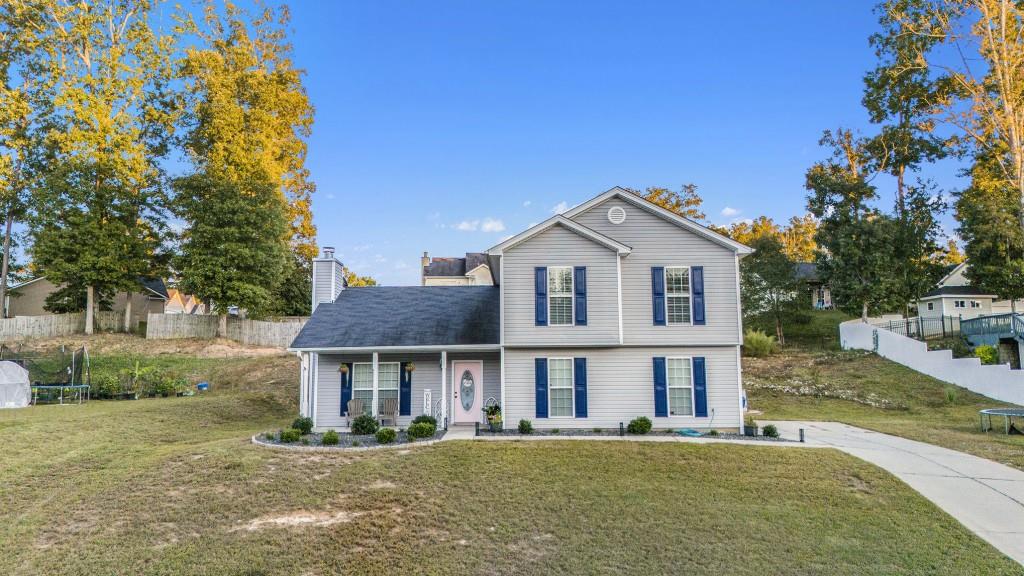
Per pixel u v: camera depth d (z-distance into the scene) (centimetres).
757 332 3653
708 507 1116
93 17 3522
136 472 1281
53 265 3406
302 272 5044
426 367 1911
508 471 1288
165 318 3709
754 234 6762
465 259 5400
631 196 1823
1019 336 2552
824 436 1722
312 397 1900
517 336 1756
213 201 3547
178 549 935
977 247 3378
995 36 2758
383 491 1170
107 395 2498
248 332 3834
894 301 3431
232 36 3994
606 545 967
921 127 3656
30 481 1244
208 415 2130
